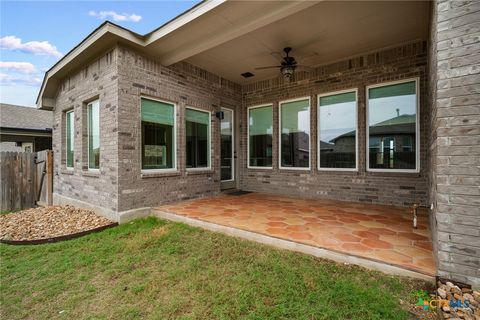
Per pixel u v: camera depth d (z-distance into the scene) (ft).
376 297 6.59
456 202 6.63
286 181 21.68
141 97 16.33
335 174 18.98
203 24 13.44
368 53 17.46
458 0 6.57
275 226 11.76
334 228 11.39
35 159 24.50
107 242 11.78
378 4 11.91
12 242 12.20
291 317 6.07
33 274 9.04
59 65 19.27
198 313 6.40
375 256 8.24
